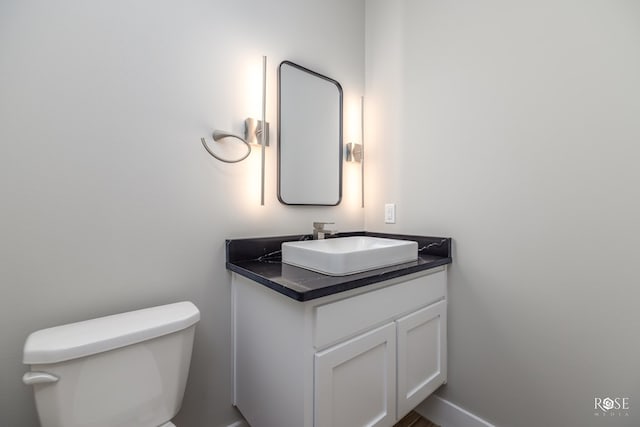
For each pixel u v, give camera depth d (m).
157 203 1.05
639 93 0.89
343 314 0.90
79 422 0.74
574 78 1.01
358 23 1.75
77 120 0.90
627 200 0.92
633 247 0.91
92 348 0.75
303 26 1.48
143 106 1.02
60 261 0.88
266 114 1.33
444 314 1.35
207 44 1.16
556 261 1.06
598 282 0.97
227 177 1.22
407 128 1.54
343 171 1.68
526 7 1.12
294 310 0.86
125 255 0.99
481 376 1.27
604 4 0.95
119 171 0.97
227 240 1.21
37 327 0.85
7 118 0.81
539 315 1.10
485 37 1.24
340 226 1.66
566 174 1.03
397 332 1.09
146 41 1.02
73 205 0.90
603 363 0.97
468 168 1.29
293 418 0.86
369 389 0.99
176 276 1.09
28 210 0.84
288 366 0.89
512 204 1.16
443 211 1.39
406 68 1.55
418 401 1.19
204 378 1.17
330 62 1.60
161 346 0.87
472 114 1.28
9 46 0.81
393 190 1.61
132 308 1.00
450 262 1.31
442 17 1.39
